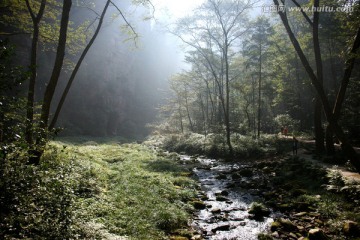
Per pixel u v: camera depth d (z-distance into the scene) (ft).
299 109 116.78
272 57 115.44
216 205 39.06
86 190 33.53
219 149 89.92
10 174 18.30
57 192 21.38
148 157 75.77
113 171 50.37
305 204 35.94
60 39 37.63
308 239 26.53
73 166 38.86
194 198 41.39
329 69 108.68
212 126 129.39
